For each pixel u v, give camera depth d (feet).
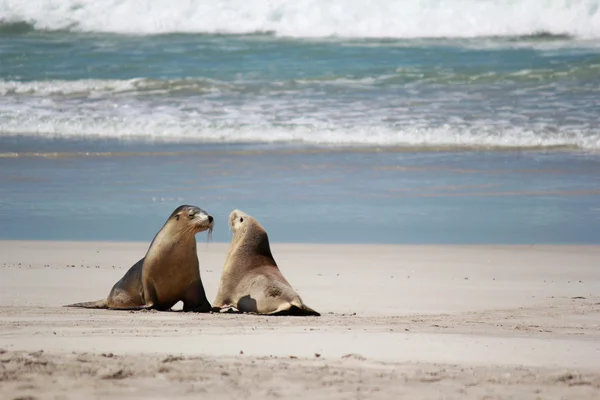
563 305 116.98
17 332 86.69
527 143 243.19
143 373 66.64
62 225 173.58
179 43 359.66
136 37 370.32
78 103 288.10
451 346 82.69
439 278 137.28
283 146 244.63
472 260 150.71
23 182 209.77
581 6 361.92
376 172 219.82
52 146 245.45
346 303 118.62
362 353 78.74
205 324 94.53
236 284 111.45
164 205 188.96
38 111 278.46
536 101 279.28
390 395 63.00
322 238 165.99
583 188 204.64
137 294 113.09
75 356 72.28
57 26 378.32
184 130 258.98
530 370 72.59
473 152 238.27
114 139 254.27
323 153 237.86
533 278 138.31
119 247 157.28
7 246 157.28
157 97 293.84
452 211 187.11
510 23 363.15
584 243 163.22
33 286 127.44
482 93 290.15
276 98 288.10
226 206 187.93
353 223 177.17
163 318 99.81
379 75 313.12
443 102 280.10
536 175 216.33
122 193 199.41
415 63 327.06
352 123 258.98
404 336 87.25
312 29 366.22
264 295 108.06
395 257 152.46
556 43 353.10
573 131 248.93
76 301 117.39
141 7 378.12
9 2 382.42
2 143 248.11
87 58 341.82
